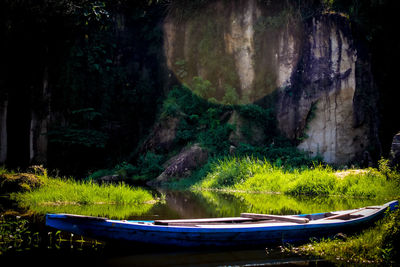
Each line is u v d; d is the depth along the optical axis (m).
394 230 4.25
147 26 24.23
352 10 18.84
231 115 19.72
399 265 3.85
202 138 18.78
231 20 21.92
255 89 20.72
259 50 20.83
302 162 17.09
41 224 5.68
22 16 18.59
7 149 19.39
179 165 16.81
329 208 7.85
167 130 19.95
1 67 19.14
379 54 18.69
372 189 10.35
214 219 5.18
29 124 19.86
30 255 4.08
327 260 4.02
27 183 9.11
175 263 3.86
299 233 4.84
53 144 19.75
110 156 21.08
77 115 20.66
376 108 18.06
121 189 9.32
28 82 19.95
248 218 5.38
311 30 18.92
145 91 23.33
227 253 4.29
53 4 18.34
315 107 18.59
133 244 4.34
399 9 18.41
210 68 22.08
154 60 24.03
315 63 18.67
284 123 19.17
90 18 16.81
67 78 20.59
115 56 23.03
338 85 18.17
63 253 4.20
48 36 20.08
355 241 4.59
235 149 17.77
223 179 14.09
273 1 20.95
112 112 22.19
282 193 11.67
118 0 22.86
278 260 4.01
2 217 5.99
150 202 8.88
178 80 23.17
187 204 8.56
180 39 23.56
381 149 17.61
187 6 23.34
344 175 12.21
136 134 22.61
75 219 4.23
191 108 20.86
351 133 18.03
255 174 13.74
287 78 19.44
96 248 4.45
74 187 9.34
